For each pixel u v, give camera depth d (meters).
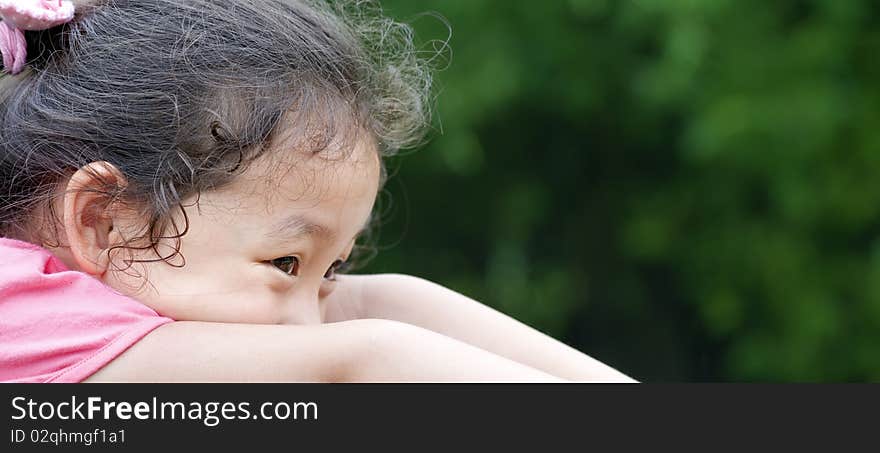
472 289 9.82
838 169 8.91
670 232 9.75
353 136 2.46
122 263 2.34
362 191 2.46
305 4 2.76
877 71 8.78
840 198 8.90
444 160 9.12
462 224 10.05
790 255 9.29
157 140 2.38
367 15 3.16
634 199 10.02
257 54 2.46
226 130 2.35
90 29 2.52
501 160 9.90
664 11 8.30
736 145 8.79
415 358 2.21
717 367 10.64
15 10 2.45
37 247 2.37
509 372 2.23
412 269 9.98
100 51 2.49
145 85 2.42
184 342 2.24
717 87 8.67
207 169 2.34
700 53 8.34
